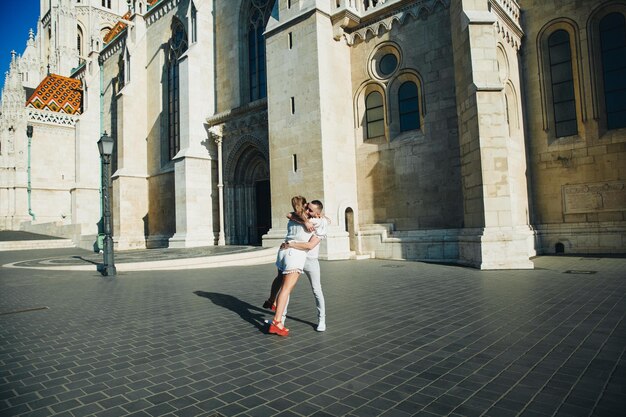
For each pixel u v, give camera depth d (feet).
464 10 48.11
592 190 53.52
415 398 12.20
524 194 55.42
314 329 20.68
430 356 16.01
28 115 132.77
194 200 83.56
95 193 131.13
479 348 16.79
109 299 31.17
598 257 48.29
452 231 53.42
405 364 15.20
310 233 20.38
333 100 62.75
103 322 23.63
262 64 80.84
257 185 85.25
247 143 80.23
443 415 11.04
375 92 64.34
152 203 106.73
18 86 131.44
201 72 87.81
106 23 203.41
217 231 86.79
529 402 11.71
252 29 83.35
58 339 20.21
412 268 45.85
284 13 66.33
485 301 26.11
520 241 41.98
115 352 17.79
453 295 28.60
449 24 55.16
